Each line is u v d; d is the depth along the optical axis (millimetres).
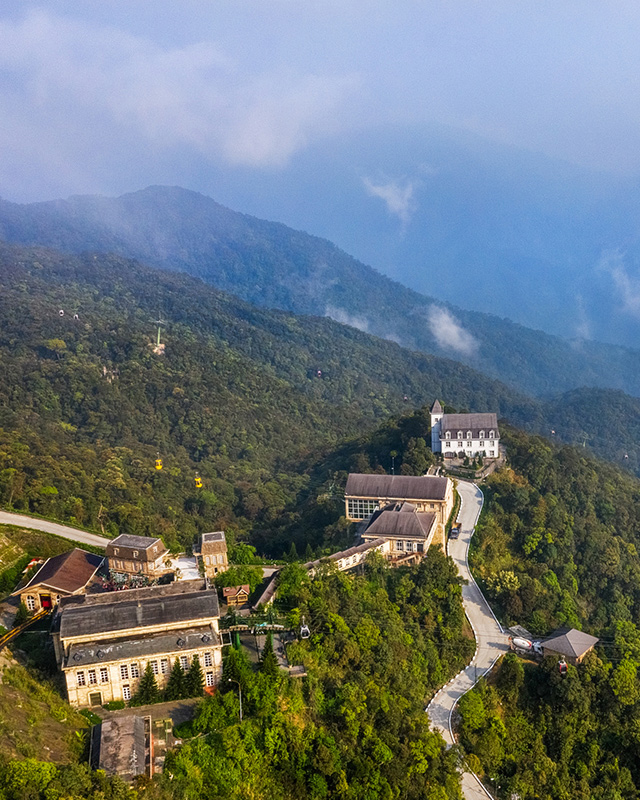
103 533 160500
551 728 116750
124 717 85250
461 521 174000
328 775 87375
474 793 101750
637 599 164500
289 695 94250
